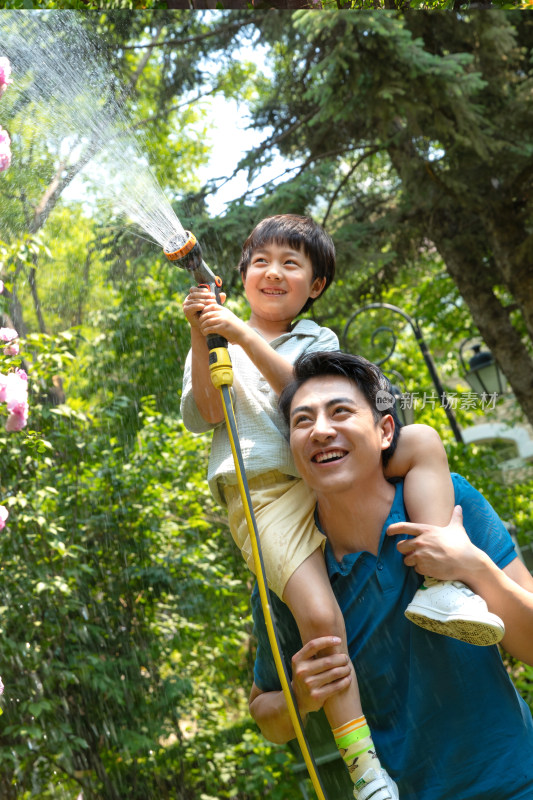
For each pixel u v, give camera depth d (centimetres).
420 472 195
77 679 565
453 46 739
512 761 184
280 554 193
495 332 888
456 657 184
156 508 656
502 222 820
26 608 556
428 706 185
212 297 194
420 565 179
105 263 743
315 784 172
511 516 830
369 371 188
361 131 832
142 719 625
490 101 772
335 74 659
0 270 494
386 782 176
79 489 626
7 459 524
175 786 626
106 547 641
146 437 684
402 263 941
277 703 205
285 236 223
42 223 563
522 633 182
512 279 830
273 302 223
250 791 626
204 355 201
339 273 839
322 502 192
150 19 673
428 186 803
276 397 209
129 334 745
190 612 664
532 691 596
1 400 272
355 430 182
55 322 722
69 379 731
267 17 718
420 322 1230
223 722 678
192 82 770
